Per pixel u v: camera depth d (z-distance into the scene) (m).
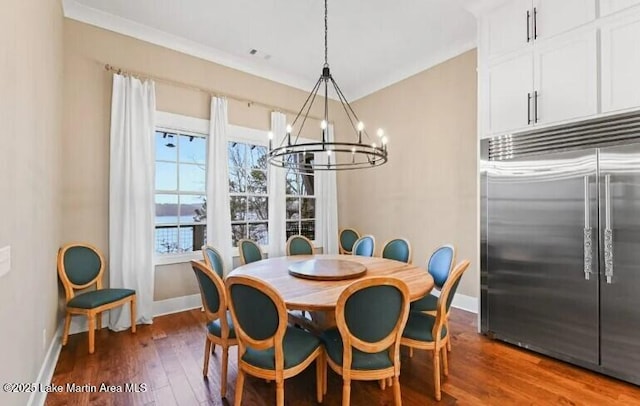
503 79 3.01
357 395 2.15
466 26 3.54
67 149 3.17
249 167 4.61
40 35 2.14
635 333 2.28
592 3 2.48
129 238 3.41
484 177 3.16
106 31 3.40
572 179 2.57
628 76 2.31
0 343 1.40
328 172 5.37
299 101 5.09
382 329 1.80
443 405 2.04
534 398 2.12
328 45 3.96
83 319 3.22
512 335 2.93
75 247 3.11
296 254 4.01
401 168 4.72
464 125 3.95
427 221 4.36
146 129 3.54
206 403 2.07
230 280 1.81
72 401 2.08
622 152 2.33
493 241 3.08
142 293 3.46
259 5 3.17
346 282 2.38
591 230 2.47
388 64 4.48
